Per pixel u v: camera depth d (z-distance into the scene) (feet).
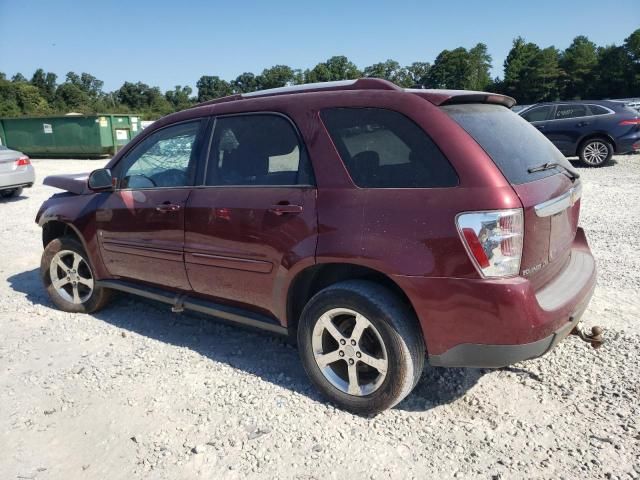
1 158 38.58
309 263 10.25
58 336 14.69
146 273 13.91
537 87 255.70
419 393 11.03
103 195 14.83
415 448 9.34
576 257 11.86
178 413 10.71
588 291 10.40
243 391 11.40
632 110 44.14
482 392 10.92
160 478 8.91
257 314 11.91
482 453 9.13
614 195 31.65
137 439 9.90
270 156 11.34
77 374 12.46
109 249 14.71
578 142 45.11
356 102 10.34
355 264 9.82
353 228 9.72
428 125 9.43
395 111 9.83
